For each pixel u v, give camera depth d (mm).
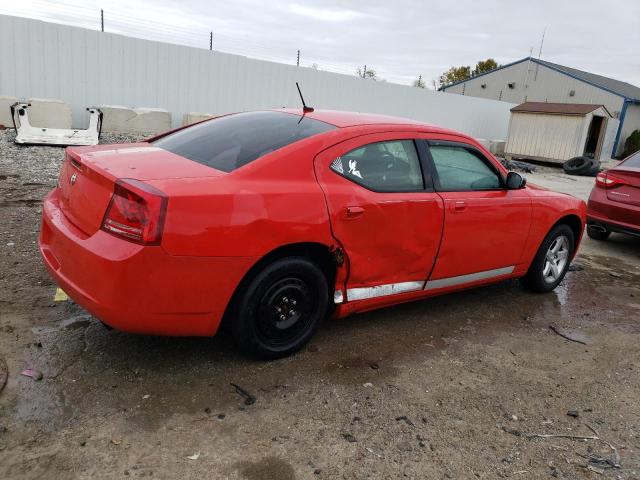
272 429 2732
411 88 20438
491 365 3674
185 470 2387
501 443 2824
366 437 2750
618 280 6012
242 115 4160
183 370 3164
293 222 3084
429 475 2523
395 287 3814
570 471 2658
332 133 3463
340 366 3426
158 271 2707
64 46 12789
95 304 2734
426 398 3172
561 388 3457
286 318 3332
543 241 4961
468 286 4430
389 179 3656
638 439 2977
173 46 14195
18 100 11852
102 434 2549
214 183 2908
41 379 2912
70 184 3174
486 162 4363
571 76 36281
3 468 2271
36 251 4777
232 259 2889
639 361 3961
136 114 13055
